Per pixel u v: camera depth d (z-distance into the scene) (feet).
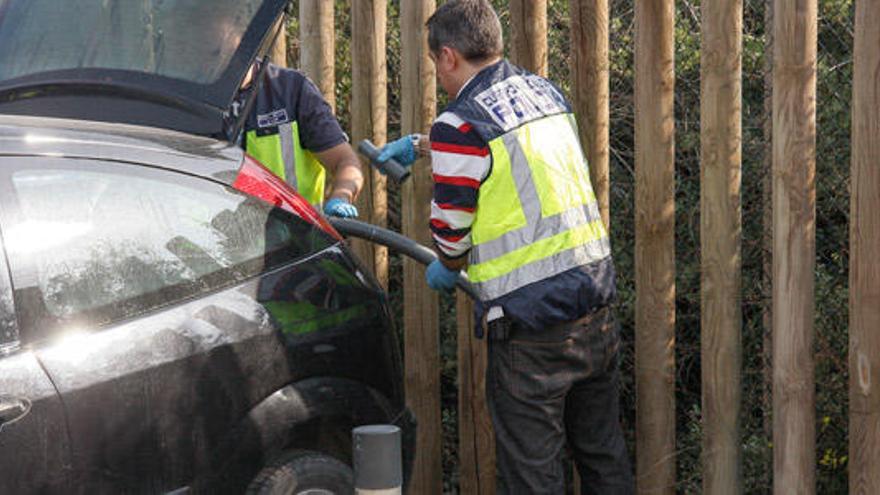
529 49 16.34
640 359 15.69
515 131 13.62
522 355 13.82
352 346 13.60
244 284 12.83
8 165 11.60
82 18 14.43
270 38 14.38
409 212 17.99
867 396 13.25
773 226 14.11
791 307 13.93
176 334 12.05
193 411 12.07
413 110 17.65
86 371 11.37
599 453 14.76
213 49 14.16
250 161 13.80
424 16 17.40
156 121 14.15
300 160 16.62
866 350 13.20
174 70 14.20
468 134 13.55
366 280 14.14
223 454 12.30
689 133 17.84
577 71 16.02
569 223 13.74
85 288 11.66
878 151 12.94
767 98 16.11
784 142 13.78
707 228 14.84
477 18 13.89
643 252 15.48
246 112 14.47
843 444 15.96
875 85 12.89
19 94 14.02
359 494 10.96
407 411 14.44
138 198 12.32
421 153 16.01
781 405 14.16
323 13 18.63
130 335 11.76
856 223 13.21
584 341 13.96
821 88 16.67
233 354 12.42
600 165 16.08
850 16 16.97
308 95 16.61
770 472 16.02
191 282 12.41
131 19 14.35
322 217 14.21
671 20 15.06
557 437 14.12
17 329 11.14
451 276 14.46
